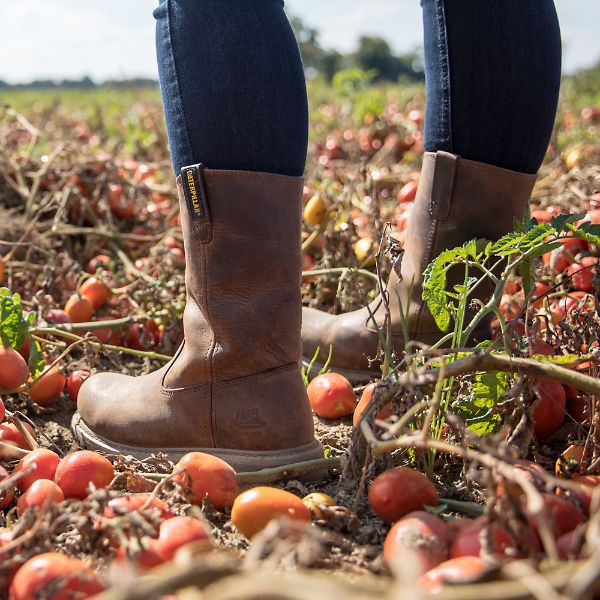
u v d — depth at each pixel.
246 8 1.52
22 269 2.81
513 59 1.75
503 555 1.08
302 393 1.67
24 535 1.16
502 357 1.32
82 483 1.42
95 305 2.64
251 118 1.52
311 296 2.86
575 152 4.00
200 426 1.66
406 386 1.35
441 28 1.77
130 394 1.76
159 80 1.60
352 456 1.45
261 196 1.56
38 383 2.01
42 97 16.14
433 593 0.95
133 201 3.45
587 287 2.27
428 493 1.35
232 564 0.89
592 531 0.91
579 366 1.73
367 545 1.33
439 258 1.59
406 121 5.82
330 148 5.34
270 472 1.57
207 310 1.62
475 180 1.83
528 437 1.37
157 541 1.16
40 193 3.51
